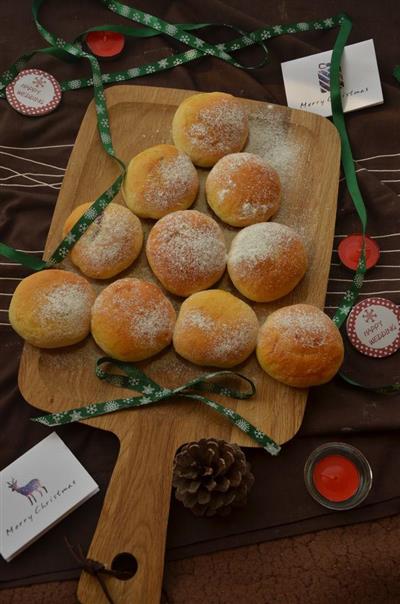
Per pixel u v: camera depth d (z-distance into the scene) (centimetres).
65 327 63
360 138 75
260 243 65
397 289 70
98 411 63
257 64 78
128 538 60
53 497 63
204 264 65
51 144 74
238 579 62
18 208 72
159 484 62
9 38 77
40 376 64
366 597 62
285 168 71
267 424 64
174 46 77
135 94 72
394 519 64
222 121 68
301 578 62
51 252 67
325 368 63
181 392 64
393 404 66
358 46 76
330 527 64
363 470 64
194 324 63
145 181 67
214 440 60
